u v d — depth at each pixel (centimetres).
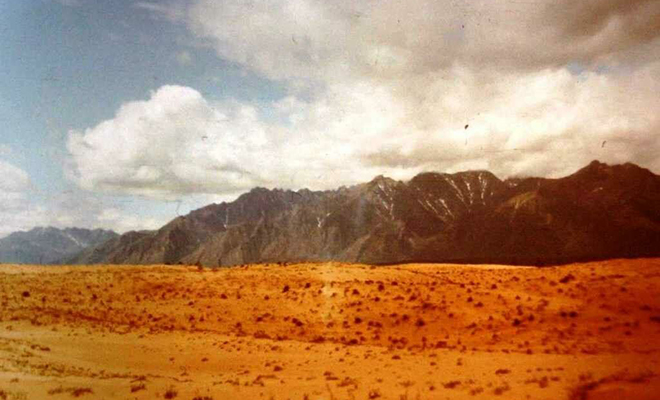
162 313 4275
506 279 4384
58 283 5031
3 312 3988
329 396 2155
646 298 3522
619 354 2691
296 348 3319
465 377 2380
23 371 2500
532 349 2978
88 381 2405
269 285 4847
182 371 2798
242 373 2728
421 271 5075
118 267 6094
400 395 2111
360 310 4028
